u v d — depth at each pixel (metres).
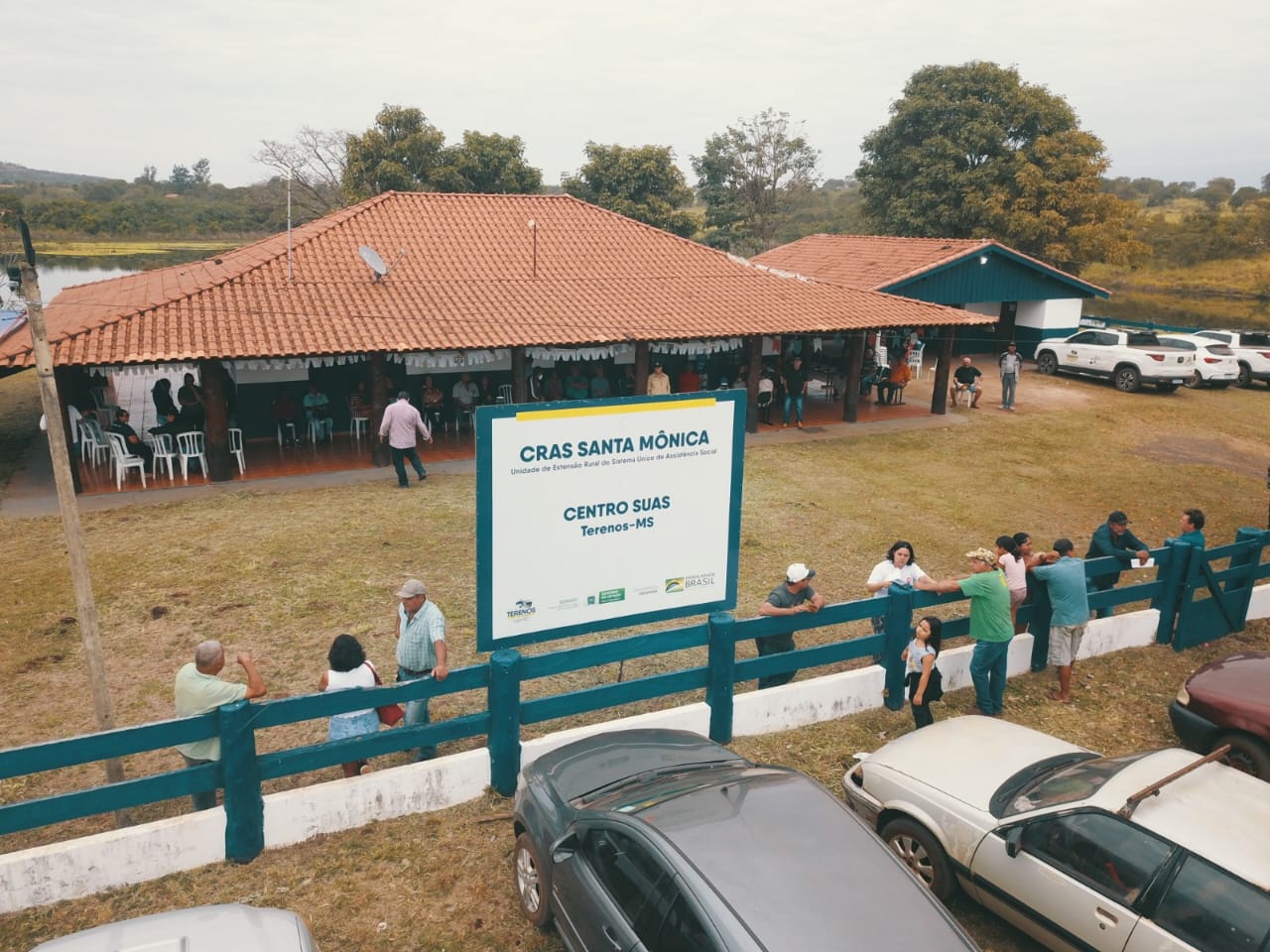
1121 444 21.09
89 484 16.05
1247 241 66.75
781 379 23.06
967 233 42.03
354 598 11.27
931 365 31.20
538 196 24.92
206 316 16.52
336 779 7.25
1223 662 8.43
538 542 7.27
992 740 6.81
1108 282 68.25
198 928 4.32
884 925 4.14
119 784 5.76
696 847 4.54
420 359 19.67
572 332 18.27
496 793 7.12
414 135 46.31
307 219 57.25
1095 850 5.26
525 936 5.67
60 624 10.41
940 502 16.22
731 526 8.15
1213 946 4.63
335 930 5.64
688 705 7.99
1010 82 40.72
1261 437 22.33
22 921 5.59
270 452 18.44
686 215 52.00
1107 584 10.48
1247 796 5.48
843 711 8.63
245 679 9.17
